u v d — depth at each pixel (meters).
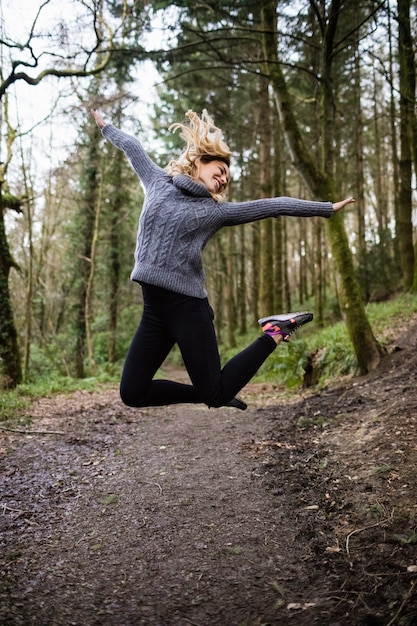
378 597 2.40
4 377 9.39
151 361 2.62
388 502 3.27
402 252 14.11
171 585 2.71
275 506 3.62
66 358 17.47
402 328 9.47
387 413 5.03
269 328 2.61
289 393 8.90
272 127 16.39
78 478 4.37
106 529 3.38
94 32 8.16
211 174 2.63
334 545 2.96
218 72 14.42
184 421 6.74
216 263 26.94
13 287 17.88
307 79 11.14
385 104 19.73
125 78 9.30
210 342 2.52
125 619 2.41
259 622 2.34
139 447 5.40
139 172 2.77
